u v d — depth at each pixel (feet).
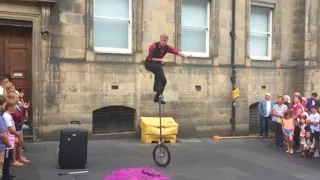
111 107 39.75
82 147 27.07
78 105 37.58
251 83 48.37
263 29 50.67
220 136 45.78
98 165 28.25
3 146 21.43
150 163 29.76
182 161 31.30
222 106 46.16
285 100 40.57
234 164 31.14
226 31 46.26
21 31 36.09
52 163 28.17
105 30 39.73
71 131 26.78
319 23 50.90
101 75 38.63
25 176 24.50
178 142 40.57
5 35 35.53
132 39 40.34
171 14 42.47
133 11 40.24
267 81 49.75
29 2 34.47
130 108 40.60
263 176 27.81
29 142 35.47
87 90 37.96
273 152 37.14
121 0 40.40
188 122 43.73
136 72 40.40
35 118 35.73
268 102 45.62
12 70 35.91
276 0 50.29
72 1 37.04
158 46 26.25
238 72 47.19
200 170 28.48
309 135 35.37
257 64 48.83
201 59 44.42
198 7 45.39
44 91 35.94
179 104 43.11
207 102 44.98
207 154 34.65
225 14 46.14
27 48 36.37
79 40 37.50
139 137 40.60
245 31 47.60
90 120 38.22
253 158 33.88
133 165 28.78
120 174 15.30
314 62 50.70
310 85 50.37
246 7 47.47
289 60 51.52
